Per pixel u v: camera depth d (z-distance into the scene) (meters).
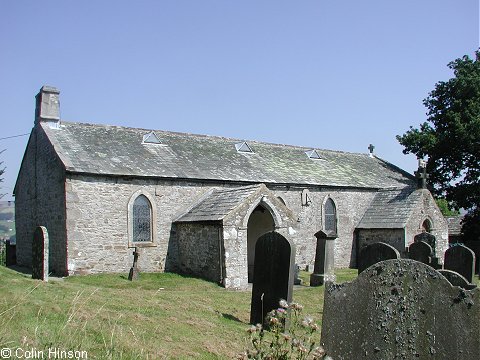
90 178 20.53
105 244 20.64
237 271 18.39
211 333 9.70
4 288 10.31
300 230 27.12
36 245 15.39
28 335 7.02
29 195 24.47
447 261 17.50
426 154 35.19
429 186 36.06
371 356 5.95
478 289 5.25
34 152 23.83
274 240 11.52
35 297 9.70
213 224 19.00
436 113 35.62
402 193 29.56
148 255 21.61
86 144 22.64
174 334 9.12
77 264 19.89
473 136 32.03
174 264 22.09
